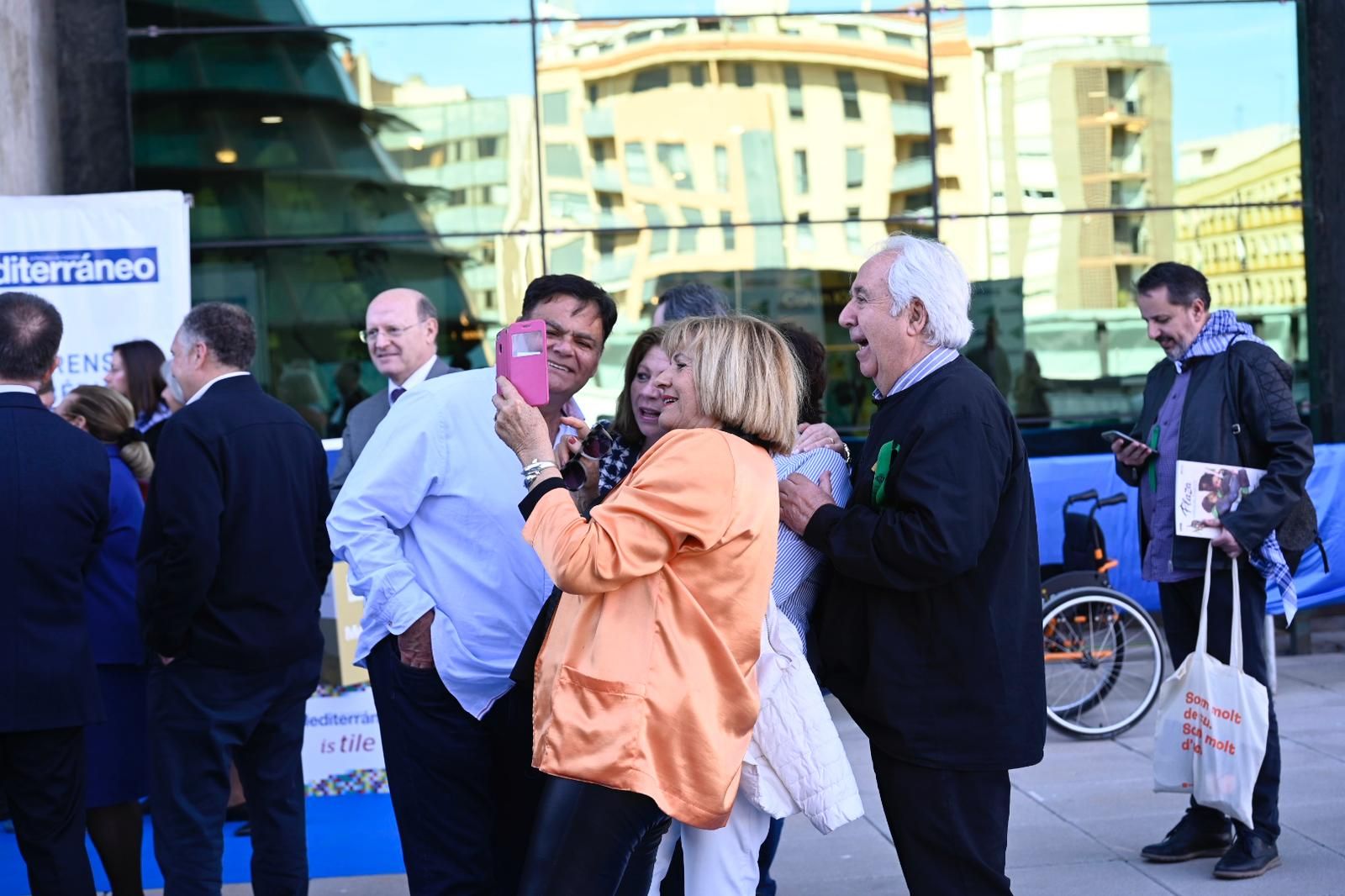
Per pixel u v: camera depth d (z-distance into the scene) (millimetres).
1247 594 4496
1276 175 8867
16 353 3762
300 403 8570
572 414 3707
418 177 8578
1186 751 4414
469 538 3326
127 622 4289
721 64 8672
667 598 2756
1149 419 4762
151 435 5496
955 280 3170
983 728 3082
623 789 2721
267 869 4070
